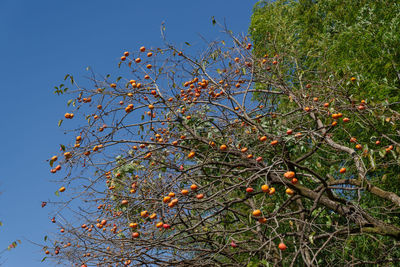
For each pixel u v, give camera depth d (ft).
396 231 11.73
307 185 18.85
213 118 15.89
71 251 14.40
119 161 13.62
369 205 18.29
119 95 14.56
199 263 14.85
